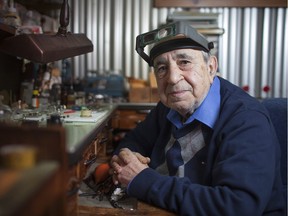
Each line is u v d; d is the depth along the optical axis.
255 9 3.21
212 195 0.90
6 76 1.88
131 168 1.07
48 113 1.53
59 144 0.60
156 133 1.52
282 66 3.25
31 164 0.54
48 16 2.51
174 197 0.92
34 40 1.23
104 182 1.21
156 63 1.20
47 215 0.58
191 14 2.99
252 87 3.29
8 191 0.44
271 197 1.05
